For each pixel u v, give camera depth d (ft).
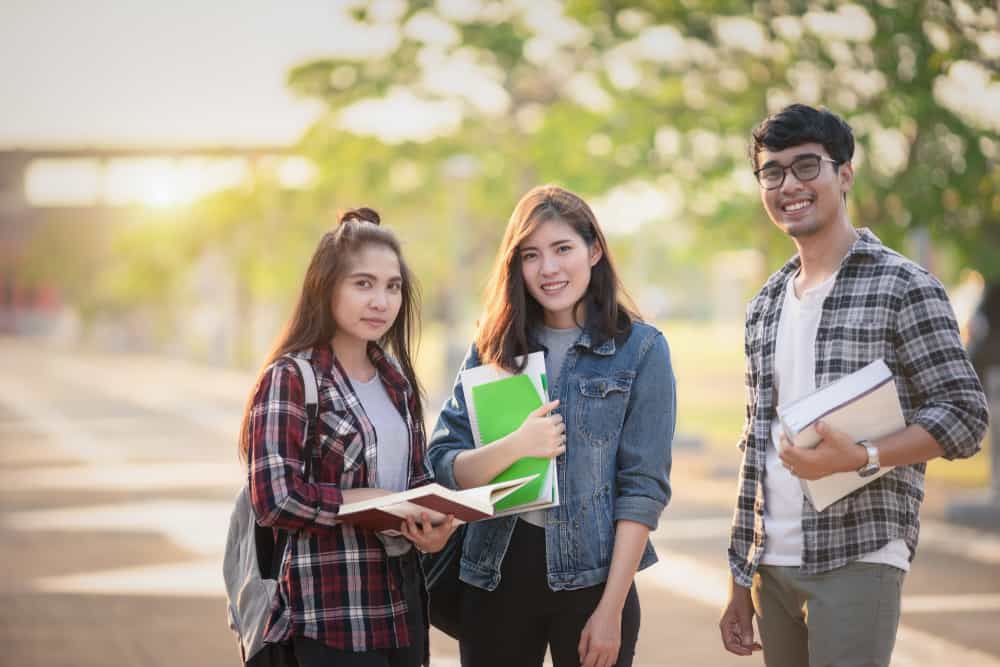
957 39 35.01
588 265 13.56
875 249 12.57
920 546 33.37
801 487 12.51
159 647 23.84
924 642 23.57
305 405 12.33
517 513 13.16
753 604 13.44
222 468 54.24
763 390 13.12
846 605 12.35
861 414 11.64
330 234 12.88
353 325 12.66
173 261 148.25
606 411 13.37
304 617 12.18
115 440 67.10
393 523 11.98
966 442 11.80
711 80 46.47
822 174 12.64
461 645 13.75
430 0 62.03
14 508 42.39
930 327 12.12
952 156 40.68
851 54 40.24
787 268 13.48
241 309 145.18
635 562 12.98
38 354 214.28
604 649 12.75
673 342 213.46
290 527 11.93
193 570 31.42
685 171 47.06
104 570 31.45
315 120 67.67
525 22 62.59
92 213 259.39
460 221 72.49
